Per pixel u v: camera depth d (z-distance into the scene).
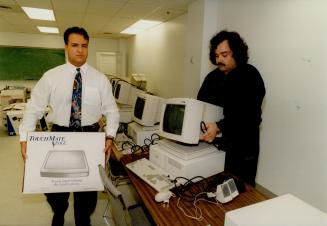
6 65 7.55
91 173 1.54
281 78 2.21
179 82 4.35
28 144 1.47
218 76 1.97
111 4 3.65
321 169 1.90
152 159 1.82
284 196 0.91
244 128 1.73
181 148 1.65
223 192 1.33
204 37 3.17
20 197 2.69
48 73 1.64
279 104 2.24
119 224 1.24
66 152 1.50
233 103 1.77
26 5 3.86
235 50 1.75
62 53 8.00
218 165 1.68
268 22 2.32
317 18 1.86
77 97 1.68
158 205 1.29
